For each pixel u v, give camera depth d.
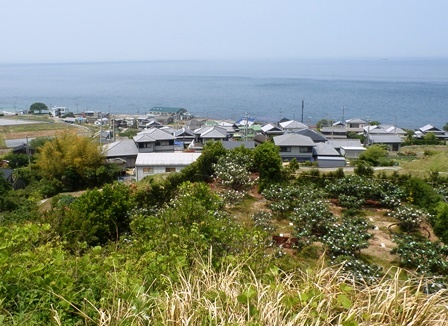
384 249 7.91
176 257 3.31
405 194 10.48
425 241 7.64
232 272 2.70
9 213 12.20
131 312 2.29
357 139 37.88
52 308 2.25
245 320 2.16
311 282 2.54
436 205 9.54
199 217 4.89
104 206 7.70
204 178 11.59
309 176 11.71
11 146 36.91
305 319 2.06
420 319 2.23
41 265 2.63
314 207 8.80
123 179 22.69
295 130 40.19
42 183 19.38
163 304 2.33
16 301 2.41
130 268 3.12
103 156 21.44
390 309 2.26
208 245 4.04
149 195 9.23
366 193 10.31
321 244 7.93
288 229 8.74
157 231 4.66
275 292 2.39
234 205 9.84
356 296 2.45
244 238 4.40
